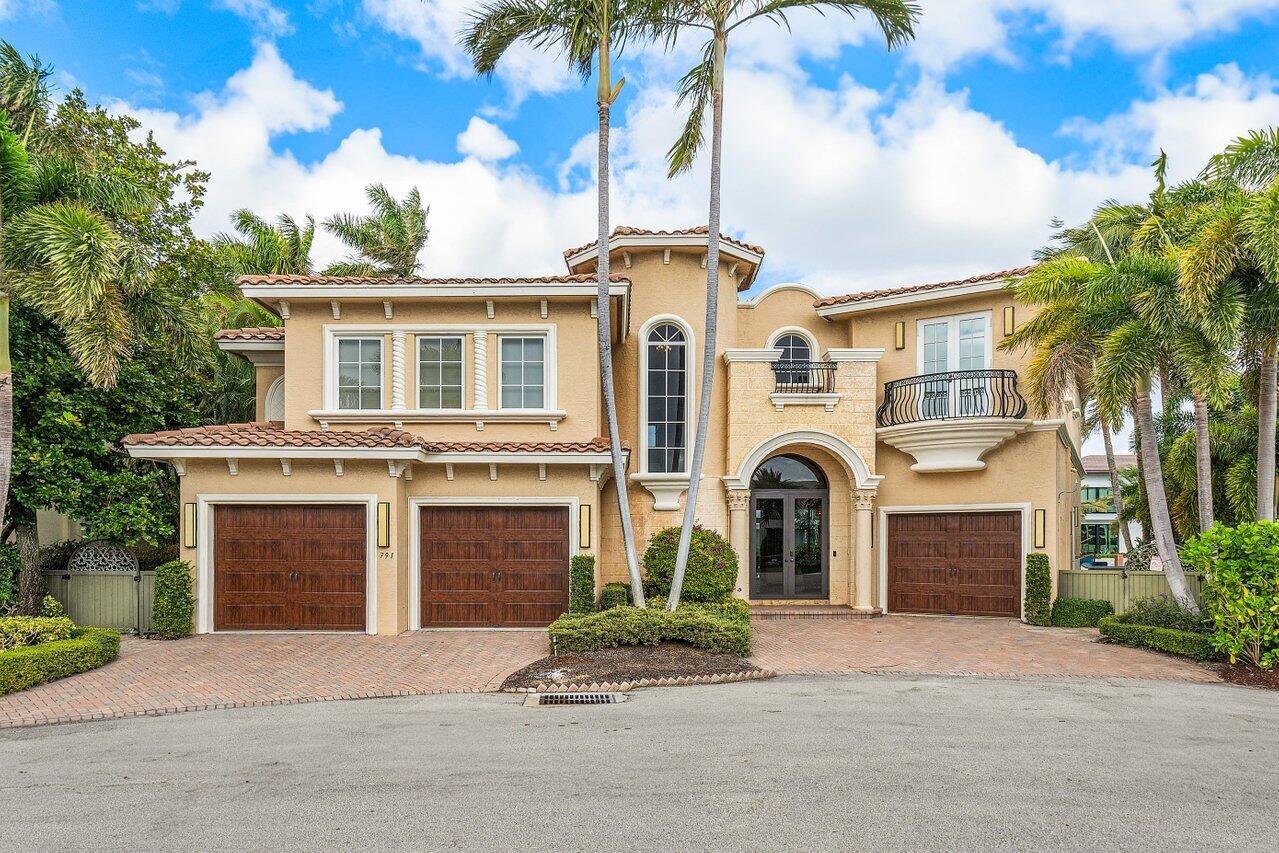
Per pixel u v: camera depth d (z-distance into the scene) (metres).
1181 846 5.03
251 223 28.48
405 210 30.42
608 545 17.38
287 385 15.67
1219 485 20.27
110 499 14.76
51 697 9.71
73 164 13.31
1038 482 16.52
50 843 5.15
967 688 10.16
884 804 5.71
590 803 5.74
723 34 13.12
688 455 17.59
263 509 14.23
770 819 5.42
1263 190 12.00
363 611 14.12
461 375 15.89
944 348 18.31
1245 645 11.30
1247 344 12.90
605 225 13.21
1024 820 5.43
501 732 7.91
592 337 15.84
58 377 14.32
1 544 14.10
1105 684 10.47
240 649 12.68
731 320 18.53
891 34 13.17
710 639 11.75
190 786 6.30
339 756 7.10
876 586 18.33
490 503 14.85
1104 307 13.30
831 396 17.47
